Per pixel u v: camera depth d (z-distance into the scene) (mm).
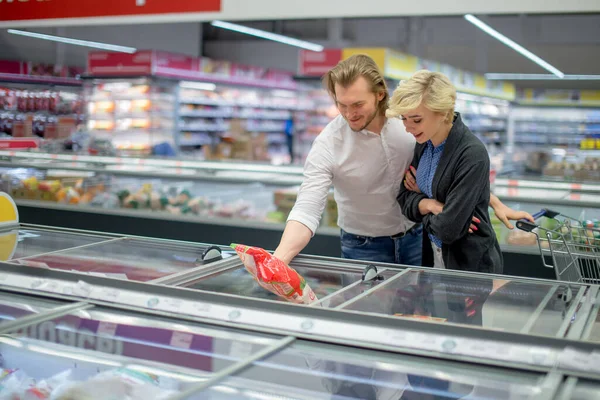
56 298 2080
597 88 19672
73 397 1626
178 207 6121
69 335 1818
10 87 13055
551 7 4277
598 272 3039
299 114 16797
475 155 2465
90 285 2088
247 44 20344
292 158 17125
